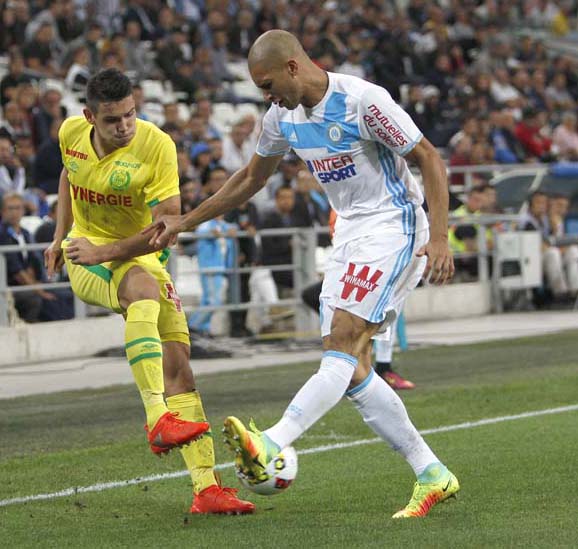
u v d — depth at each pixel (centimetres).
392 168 1842
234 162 6028
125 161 1939
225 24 7844
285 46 1759
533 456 2369
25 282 4409
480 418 2870
